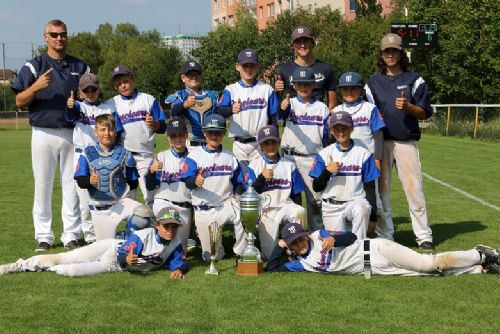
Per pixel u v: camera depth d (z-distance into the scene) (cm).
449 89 3186
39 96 712
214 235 604
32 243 753
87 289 543
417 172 721
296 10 4378
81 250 610
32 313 480
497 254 581
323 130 723
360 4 4625
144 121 748
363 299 511
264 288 546
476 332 436
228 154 676
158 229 589
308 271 601
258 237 703
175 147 686
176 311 484
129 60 6506
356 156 654
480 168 1544
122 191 669
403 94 690
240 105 705
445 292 528
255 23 4350
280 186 680
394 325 450
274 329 443
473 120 2492
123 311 484
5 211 998
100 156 666
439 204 1034
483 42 3048
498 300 506
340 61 3675
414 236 791
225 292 534
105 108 731
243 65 735
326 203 661
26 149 2356
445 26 3219
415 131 718
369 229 678
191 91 782
